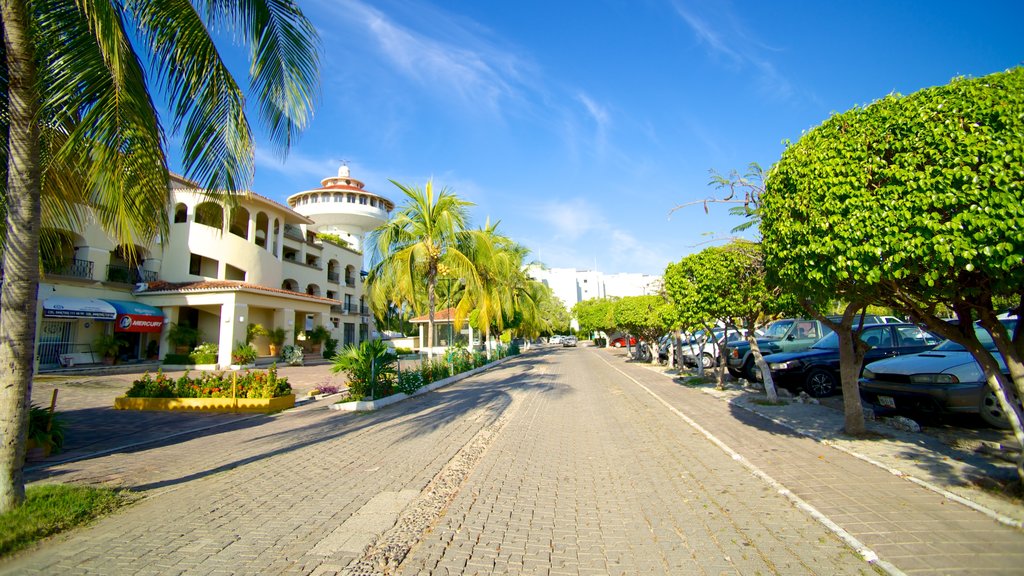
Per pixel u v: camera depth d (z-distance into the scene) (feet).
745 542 12.19
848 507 14.03
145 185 17.93
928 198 12.09
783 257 16.61
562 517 14.42
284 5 18.51
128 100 15.88
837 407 31.17
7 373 14.29
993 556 10.75
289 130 19.85
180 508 15.40
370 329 155.84
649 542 12.48
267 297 90.74
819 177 14.60
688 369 69.05
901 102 13.93
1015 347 14.21
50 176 19.57
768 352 45.60
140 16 16.43
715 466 19.24
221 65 18.17
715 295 33.96
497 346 108.68
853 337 23.41
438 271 58.29
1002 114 11.76
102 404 41.27
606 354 135.95
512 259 90.33
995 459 17.87
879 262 13.12
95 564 11.52
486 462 21.04
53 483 18.30
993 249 11.14
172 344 82.89
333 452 23.31
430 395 45.70
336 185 154.40
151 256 89.92
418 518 14.44
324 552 12.11
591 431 27.63
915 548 11.29
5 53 17.04
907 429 23.53
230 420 33.68
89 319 74.69
